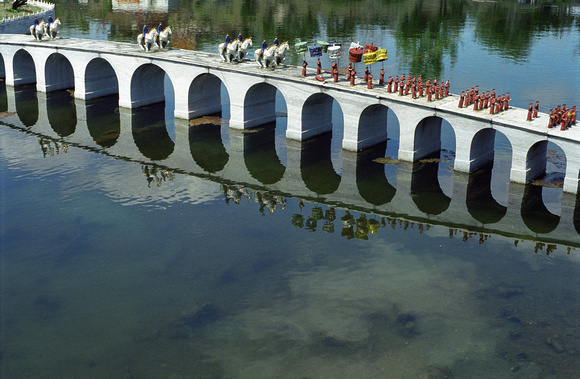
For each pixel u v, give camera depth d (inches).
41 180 2294.5
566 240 1857.8
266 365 1344.7
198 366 1344.7
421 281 1644.9
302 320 1491.1
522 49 4298.7
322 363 1348.4
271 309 1534.2
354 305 1544.0
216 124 2947.8
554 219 1979.6
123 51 3097.9
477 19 5482.3
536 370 1321.4
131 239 1872.5
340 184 2297.0
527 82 3454.7
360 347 1398.9
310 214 2057.1
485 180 2253.9
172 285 1637.6
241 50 2859.3
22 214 2021.4
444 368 1331.2
